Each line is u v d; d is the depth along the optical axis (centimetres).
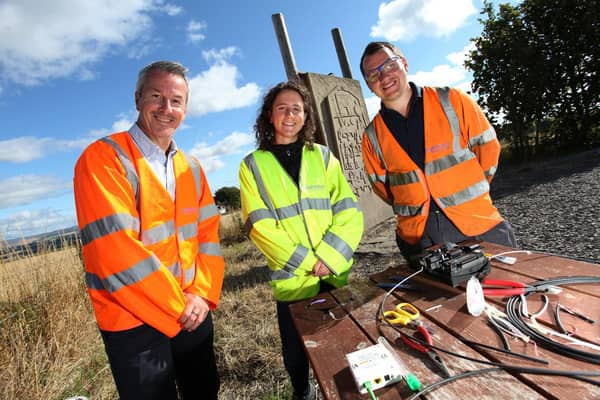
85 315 364
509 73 1047
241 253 652
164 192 158
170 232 161
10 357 255
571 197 538
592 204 470
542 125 1165
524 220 478
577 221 413
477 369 86
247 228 201
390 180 224
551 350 88
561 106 1083
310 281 189
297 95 204
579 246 336
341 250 187
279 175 198
